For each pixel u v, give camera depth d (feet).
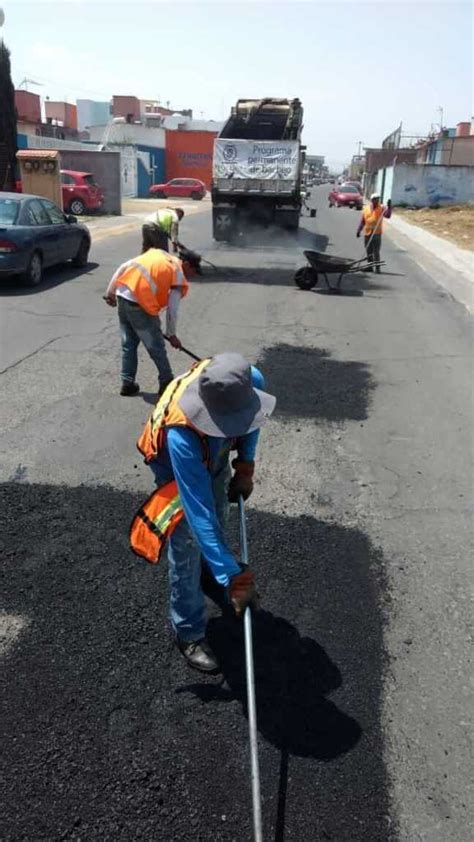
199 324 29.68
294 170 56.85
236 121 64.39
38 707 8.86
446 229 89.86
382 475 15.78
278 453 16.74
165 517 8.43
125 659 9.75
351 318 32.22
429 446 17.48
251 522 13.41
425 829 7.54
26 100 156.25
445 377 23.31
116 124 175.73
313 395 20.98
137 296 18.10
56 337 26.84
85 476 15.03
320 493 14.80
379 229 46.39
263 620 10.66
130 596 11.05
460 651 10.20
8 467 15.33
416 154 208.03
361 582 11.71
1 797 7.65
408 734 8.71
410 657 10.04
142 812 7.55
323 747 8.46
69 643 10.00
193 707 8.97
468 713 9.09
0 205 37.40
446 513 14.19
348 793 7.89
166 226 18.76
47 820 7.43
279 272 45.78
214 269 45.50
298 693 9.29
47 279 39.65
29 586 11.18
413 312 34.22
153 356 19.13
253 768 6.88
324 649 10.11
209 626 10.53
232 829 7.42
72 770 8.00
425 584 11.76
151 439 8.55
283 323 30.58
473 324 31.96
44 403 19.45
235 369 7.36
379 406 20.25
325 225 87.30
